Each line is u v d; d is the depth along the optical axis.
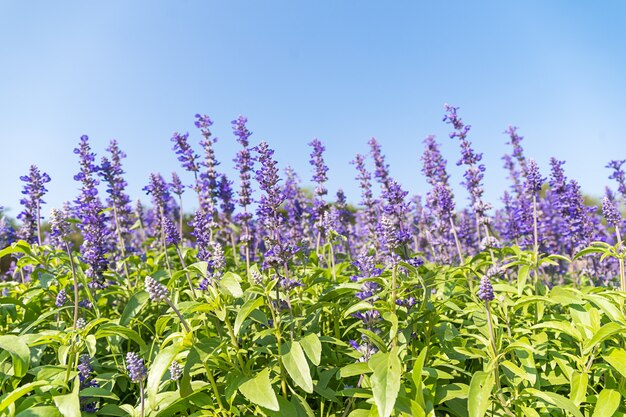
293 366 0.49
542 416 0.52
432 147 1.09
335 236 0.96
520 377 0.53
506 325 0.61
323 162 0.96
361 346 0.59
